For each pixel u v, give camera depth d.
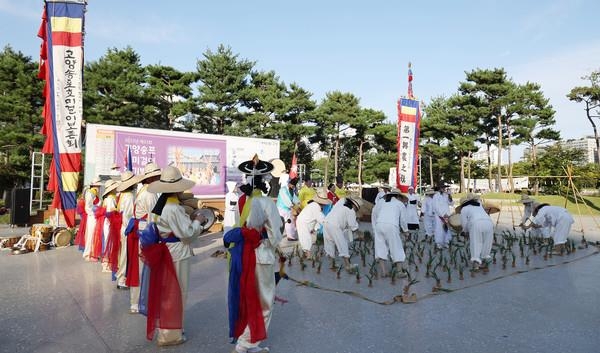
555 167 32.44
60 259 8.95
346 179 46.91
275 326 4.72
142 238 4.22
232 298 3.95
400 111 13.99
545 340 4.26
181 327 4.16
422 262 8.48
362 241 11.00
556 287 6.44
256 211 4.01
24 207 15.05
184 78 33.16
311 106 38.88
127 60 32.59
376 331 4.55
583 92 39.84
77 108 11.15
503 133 45.91
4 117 25.91
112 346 4.16
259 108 37.81
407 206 11.74
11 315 5.12
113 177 10.11
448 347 4.09
